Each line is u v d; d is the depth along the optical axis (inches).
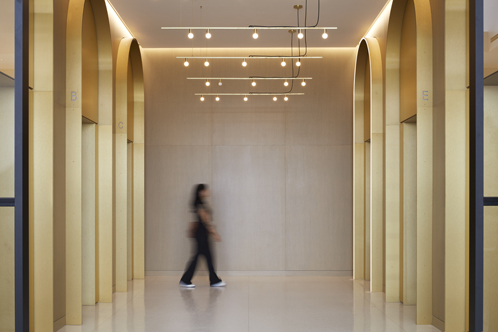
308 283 339.6
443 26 202.2
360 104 356.8
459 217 198.4
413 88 241.9
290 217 379.2
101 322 226.1
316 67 382.9
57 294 207.6
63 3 213.5
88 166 259.9
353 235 361.1
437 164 210.2
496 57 159.0
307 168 381.7
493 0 159.9
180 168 379.9
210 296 291.3
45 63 196.9
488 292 162.6
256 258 378.3
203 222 327.9
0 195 171.3
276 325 221.6
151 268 376.2
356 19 317.4
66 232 220.2
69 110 220.4
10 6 169.2
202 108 382.3
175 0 286.2
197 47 380.5
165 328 216.1
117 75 307.4
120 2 288.4
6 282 172.2
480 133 157.3
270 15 311.6
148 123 380.8
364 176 357.7
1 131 171.6
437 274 211.2
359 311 249.6
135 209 355.6
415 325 220.2
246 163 381.4
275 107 382.6
